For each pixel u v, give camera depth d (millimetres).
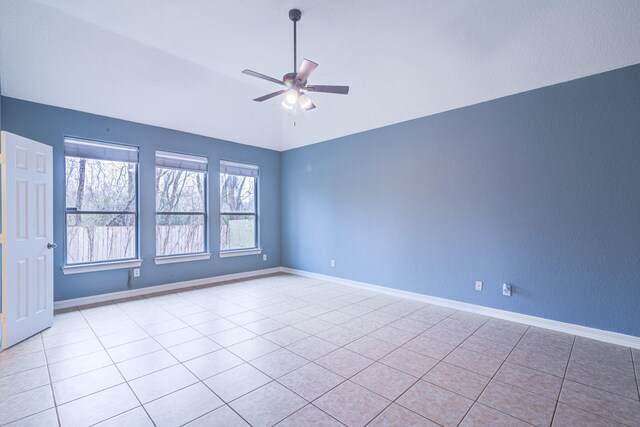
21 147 2928
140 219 4559
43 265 3191
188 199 5203
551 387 2180
